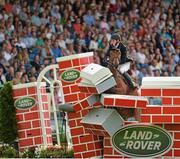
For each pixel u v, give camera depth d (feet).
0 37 173.68
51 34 184.03
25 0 187.62
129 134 79.36
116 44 87.04
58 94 127.13
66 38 186.70
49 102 101.45
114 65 85.81
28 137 98.63
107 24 202.90
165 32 215.10
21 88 98.58
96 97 80.79
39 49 177.47
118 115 79.51
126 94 83.46
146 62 198.80
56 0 194.80
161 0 223.30
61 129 112.57
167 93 77.82
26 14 185.16
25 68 168.96
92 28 195.42
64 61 88.63
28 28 181.68
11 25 178.91
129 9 214.48
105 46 191.93
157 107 78.13
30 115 98.78
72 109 83.82
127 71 86.53
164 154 78.84
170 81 77.87
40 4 190.49
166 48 209.87
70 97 88.12
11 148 97.71
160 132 78.69
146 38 208.23
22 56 171.01
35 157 94.79
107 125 78.89
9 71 164.35
